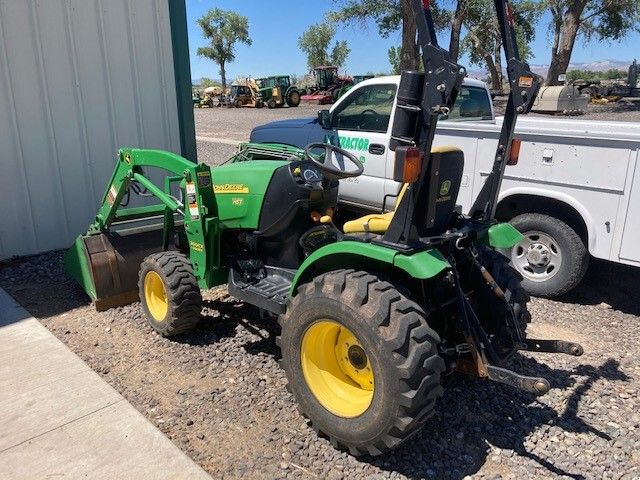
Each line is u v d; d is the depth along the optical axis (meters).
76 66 6.61
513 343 3.29
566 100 21.42
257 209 3.91
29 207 6.49
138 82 7.18
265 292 3.81
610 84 35.38
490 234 3.31
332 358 3.15
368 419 2.80
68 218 6.84
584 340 4.50
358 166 3.83
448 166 3.07
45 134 6.48
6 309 4.95
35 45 6.25
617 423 3.37
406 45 19.53
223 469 2.92
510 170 5.26
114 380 3.79
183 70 7.53
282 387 3.70
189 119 7.73
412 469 2.93
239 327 4.57
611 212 4.71
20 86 6.21
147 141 7.41
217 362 4.02
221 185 4.05
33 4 6.17
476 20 29.22
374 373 2.73
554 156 4.96
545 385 2.68
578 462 3.02
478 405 3.51
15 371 3.85
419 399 2.63
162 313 4.39
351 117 6.90
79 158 6.81
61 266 6.20
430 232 3.13
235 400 3.55
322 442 3.15
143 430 3.19
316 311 2.94
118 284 4.98
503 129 3.38
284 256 4.04
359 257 3.09
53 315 4.89
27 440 3.11
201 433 3.21
